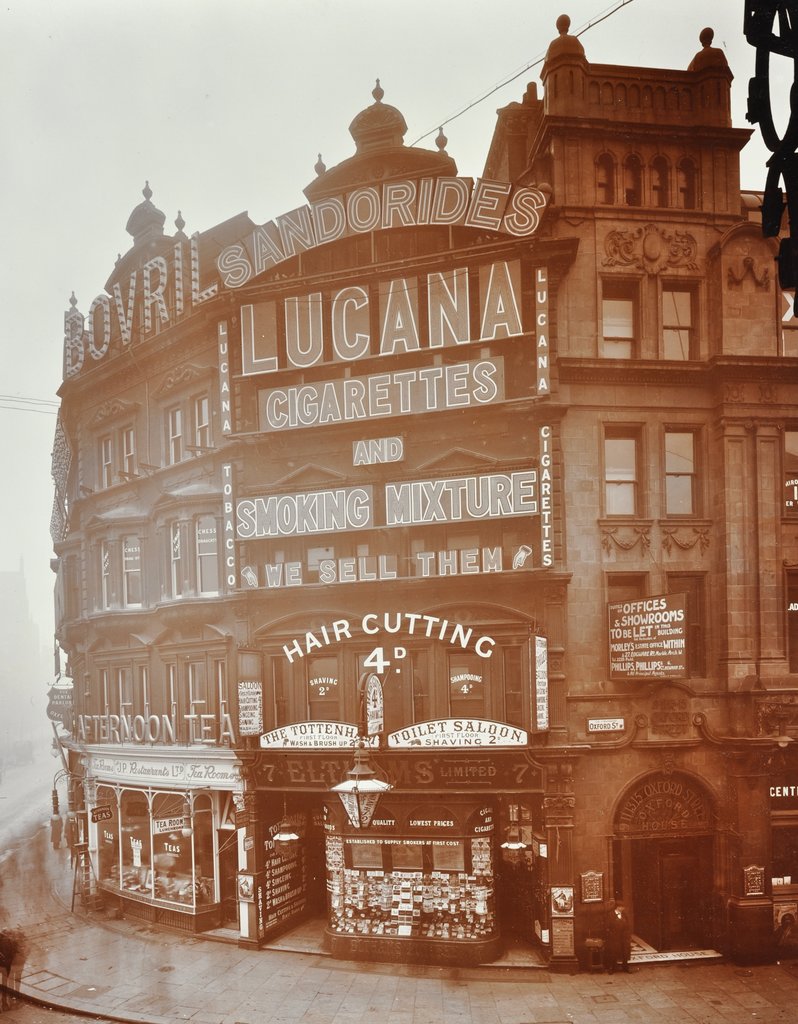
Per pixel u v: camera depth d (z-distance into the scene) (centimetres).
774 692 1912
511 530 2027
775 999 1659
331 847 2019
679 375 2020
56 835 3319
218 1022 1594
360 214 2138
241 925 2070
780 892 1928
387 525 2056
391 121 2303
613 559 1986
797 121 451
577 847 1897
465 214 2053
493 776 1914
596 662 1958
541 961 1891
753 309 2038
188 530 2344
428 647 2039
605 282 2069
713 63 2086
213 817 2239
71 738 2952
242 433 2203
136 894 2327
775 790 1948
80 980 1834
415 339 2081
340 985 1780
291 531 2136
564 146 2064
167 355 2562
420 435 2097
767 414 2012
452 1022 1571
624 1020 1561
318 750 2006
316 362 2159
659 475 2023
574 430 2003
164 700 2442
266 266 2214
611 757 1927
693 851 1977
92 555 2752
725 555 1980
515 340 2020
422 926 1939
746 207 2194
